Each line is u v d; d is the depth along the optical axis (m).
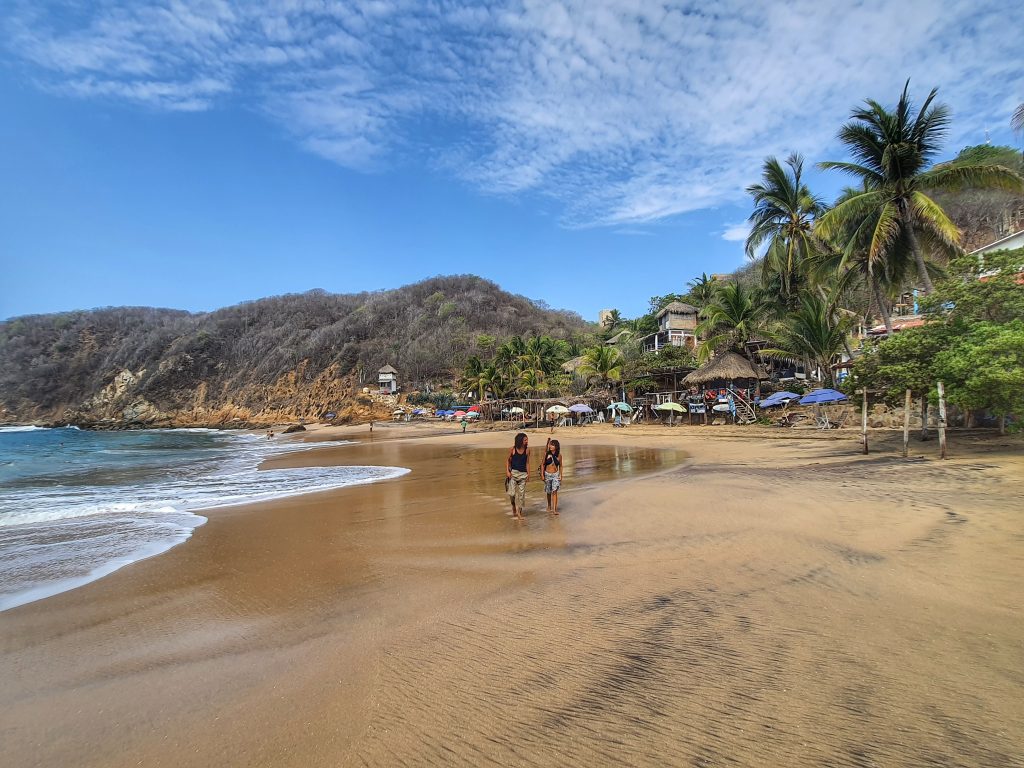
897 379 12.98
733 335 32.69
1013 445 12.06
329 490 13.96
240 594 5.76
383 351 80.00
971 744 2.50
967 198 35.59
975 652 3.33
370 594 5.46
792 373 35.56
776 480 10.60
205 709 3.37
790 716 2.83
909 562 5.09
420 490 13.30
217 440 47.03
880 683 3.07
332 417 70.56
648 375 36.38
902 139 18.86
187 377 85.50
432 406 67.50
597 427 35.06
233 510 11.27
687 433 26.38
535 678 3.47
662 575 5.35
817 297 27.97
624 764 2.57
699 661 3.51
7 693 3.74
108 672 4.01
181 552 7.79
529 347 55.94
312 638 4.42
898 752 2.49
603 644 3.88
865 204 19.81
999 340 10.59
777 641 3.69
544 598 4.96
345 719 3.15
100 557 7.62
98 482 17.09
